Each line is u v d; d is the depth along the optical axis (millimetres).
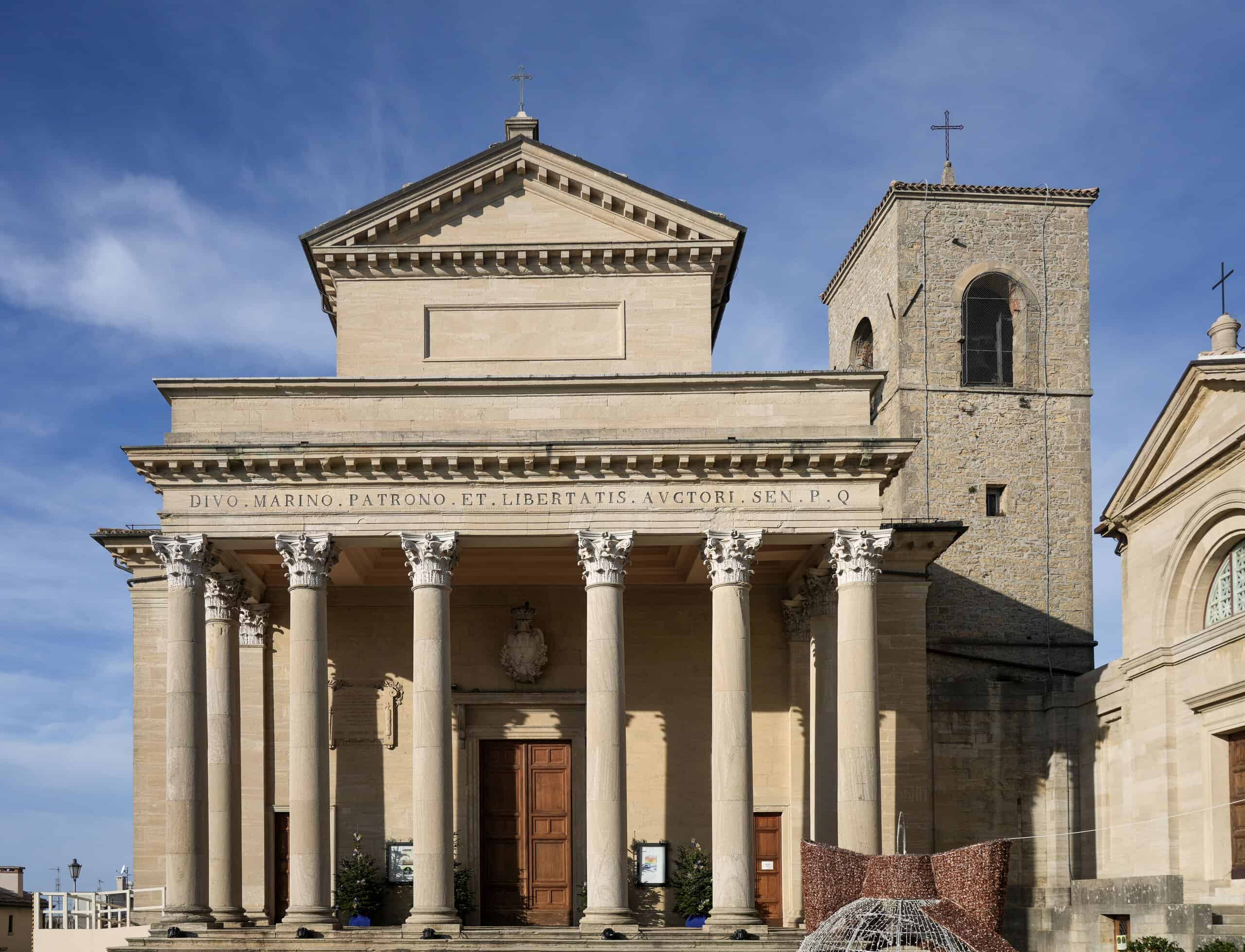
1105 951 45094
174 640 42156
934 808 52438
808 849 33500
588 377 44938
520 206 49219
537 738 50719
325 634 42719
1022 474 61438
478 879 49688
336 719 50281
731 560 42719
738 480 43125
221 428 44781
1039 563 60719
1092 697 50844
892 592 50156
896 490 61219
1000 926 32312
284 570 45688
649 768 50156
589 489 43125
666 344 48188
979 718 53188
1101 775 50312
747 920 40969
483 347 48125
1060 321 62906
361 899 47844
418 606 42562
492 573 50875
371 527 42875
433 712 41875
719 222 48219
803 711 49688
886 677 49625
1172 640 45375
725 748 41969
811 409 45000
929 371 61969
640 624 51188
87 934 48250
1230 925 38875
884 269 64562
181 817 41594
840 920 31078
